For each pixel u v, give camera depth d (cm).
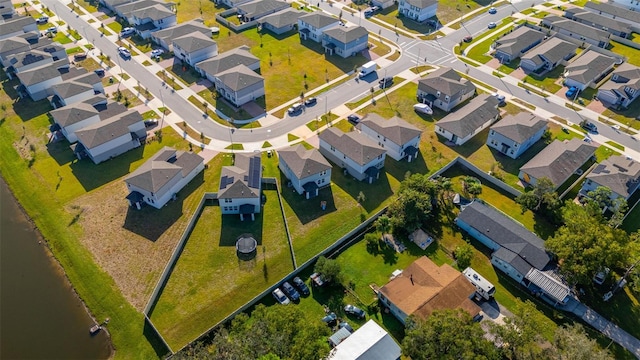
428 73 13450
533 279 7650
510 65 13812
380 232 8731
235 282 7888
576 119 11694
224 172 9344
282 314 6650
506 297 7700
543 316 7406
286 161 9588
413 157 10425
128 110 11181
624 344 7056
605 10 16262
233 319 7181
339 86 12875
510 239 8250
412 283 7512
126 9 15762
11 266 8262
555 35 15138
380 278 7981
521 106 12131
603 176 9381
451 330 6069
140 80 12950
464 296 7300
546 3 17575
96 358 7000
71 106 10831
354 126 11356
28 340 7194
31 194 9569
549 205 8888
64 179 9831
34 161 10288
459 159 10338
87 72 12525
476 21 16350
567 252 7550
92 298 7700
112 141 10188
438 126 11125
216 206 9275
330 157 10419
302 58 14112
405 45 14900
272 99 12300
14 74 12888
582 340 6128
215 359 6166
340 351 6444
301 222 8931
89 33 15262
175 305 7525
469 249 8175
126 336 7200
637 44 14650
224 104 12088
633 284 7812
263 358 5891
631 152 10656
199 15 16550
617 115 11819
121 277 7938
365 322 7350
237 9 16375
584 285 7869
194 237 8625
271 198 9462
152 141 10819
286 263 8231
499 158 10538
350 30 14188
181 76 13162
